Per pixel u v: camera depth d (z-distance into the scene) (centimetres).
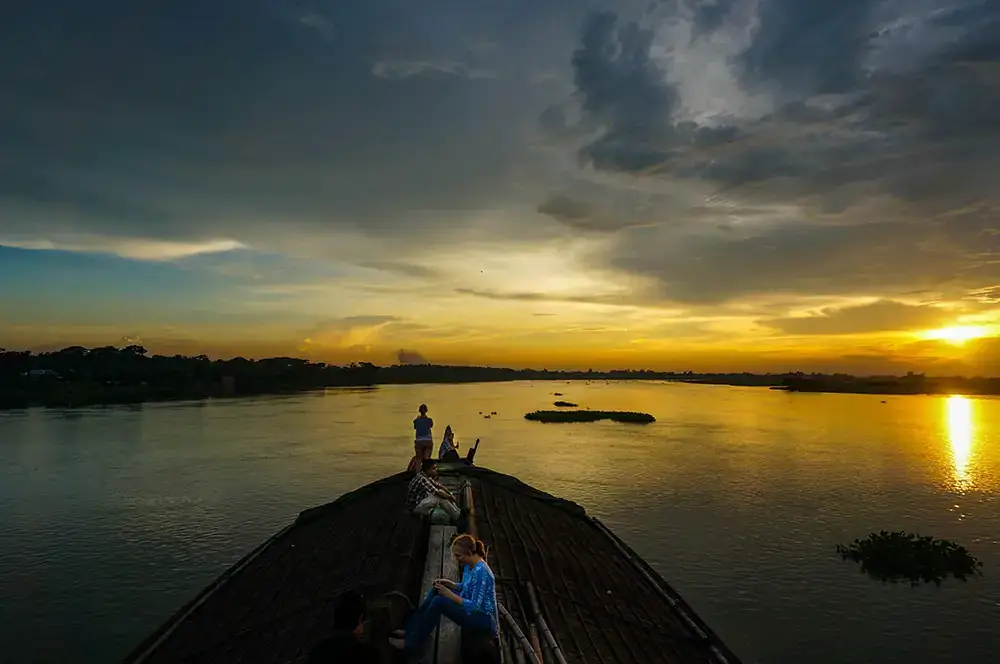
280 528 2742
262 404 10688
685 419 8375
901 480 3778
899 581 2062
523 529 1688
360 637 684
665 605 1436
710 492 3400
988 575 2130
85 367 13575
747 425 7412
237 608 1326
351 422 7488
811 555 2339
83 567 2252
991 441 5797
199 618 1324
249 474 3941
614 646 1105
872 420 8262
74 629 1770
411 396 15375
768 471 4050
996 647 1620
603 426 7312
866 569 2186
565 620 1139
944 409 11000
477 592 812
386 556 1259
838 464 4372
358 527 1694
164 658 1152
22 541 2552
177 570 2227
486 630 800
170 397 12000
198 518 2902
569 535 1819
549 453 4878
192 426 6819
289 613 1176
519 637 938
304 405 10606
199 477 3841
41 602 1952
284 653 1004
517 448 5194
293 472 4012
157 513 2988
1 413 8294
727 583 2055
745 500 3212
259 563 1633
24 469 4116
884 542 2344
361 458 4575
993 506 3130
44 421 7212
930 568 2119
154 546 2488
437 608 806
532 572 1341
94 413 8294
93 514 2969
